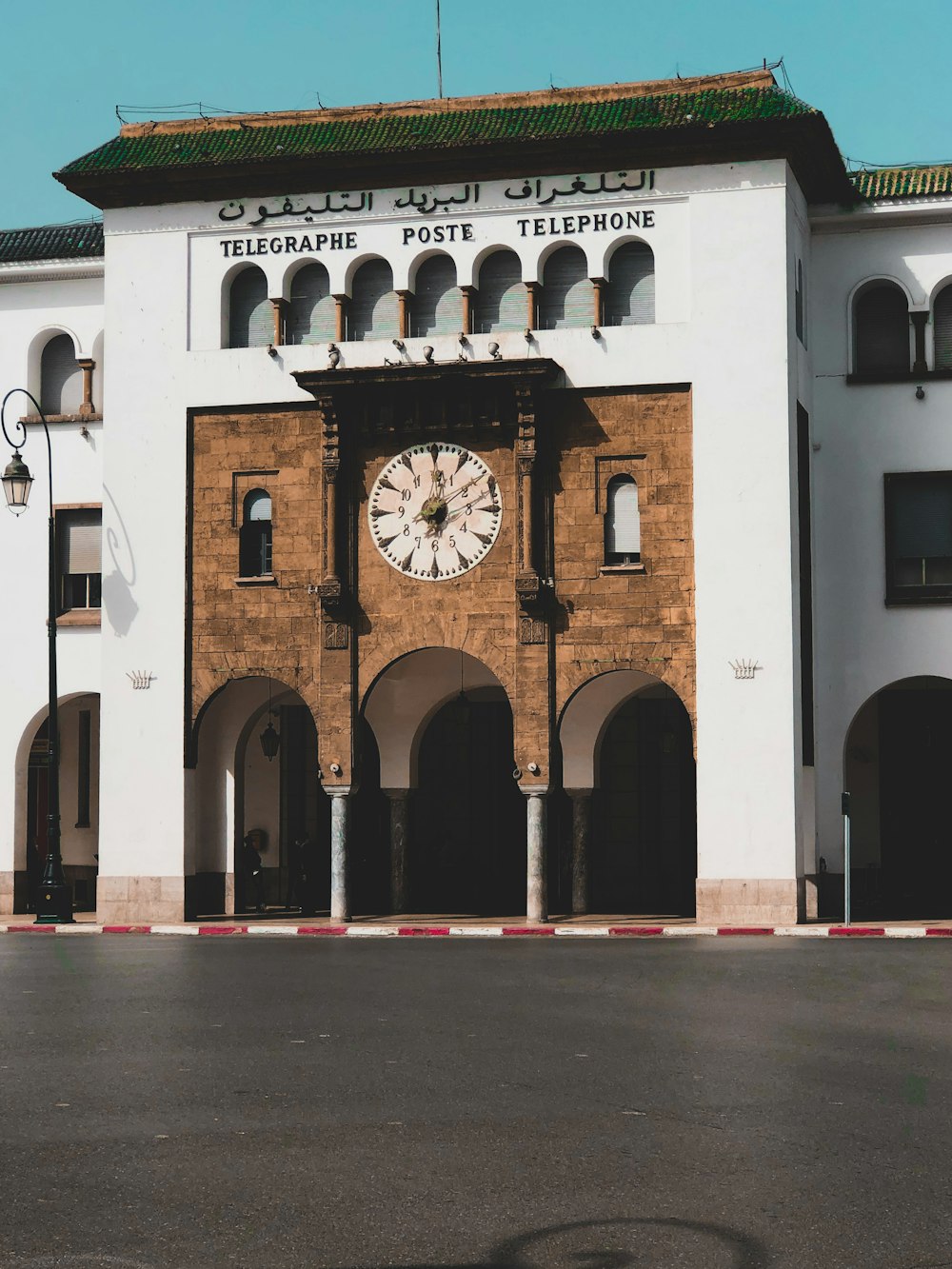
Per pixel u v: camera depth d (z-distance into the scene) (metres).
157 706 37.47
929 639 37.41
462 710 40.50
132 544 37.81
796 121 34.81
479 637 36.09
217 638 37.34
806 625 37.22
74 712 45.12
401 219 37.31
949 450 37.59
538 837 35.47
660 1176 11.80
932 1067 16.08
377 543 36.69
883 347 38.31
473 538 36.19
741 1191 11.38
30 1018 19.78
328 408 36.44
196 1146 12.80
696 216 35.81
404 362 36.94
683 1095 14.73
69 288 41.06
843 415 38.03
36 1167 12.17
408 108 37.88
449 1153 12.52
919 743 41.41
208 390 37.69
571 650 35.72
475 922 35.72
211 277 37.97
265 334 38.00
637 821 42.56
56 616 39.44
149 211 38.28
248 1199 11.24
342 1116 13.91
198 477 37.72
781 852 34.53
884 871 41.28
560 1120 13.70
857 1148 12.62
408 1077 15.66
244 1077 15.73
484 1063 16.38
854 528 37.81
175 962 26.45
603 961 26.28
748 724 34.88
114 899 37.28
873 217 37.91
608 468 35.81
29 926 36.22
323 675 36.75
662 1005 20.61
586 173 36.44
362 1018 19.58
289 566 37.09
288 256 37.72
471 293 36.94
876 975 23.88
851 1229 10.46
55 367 41.47
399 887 40.69
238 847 39.84
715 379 35.47
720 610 35.12
